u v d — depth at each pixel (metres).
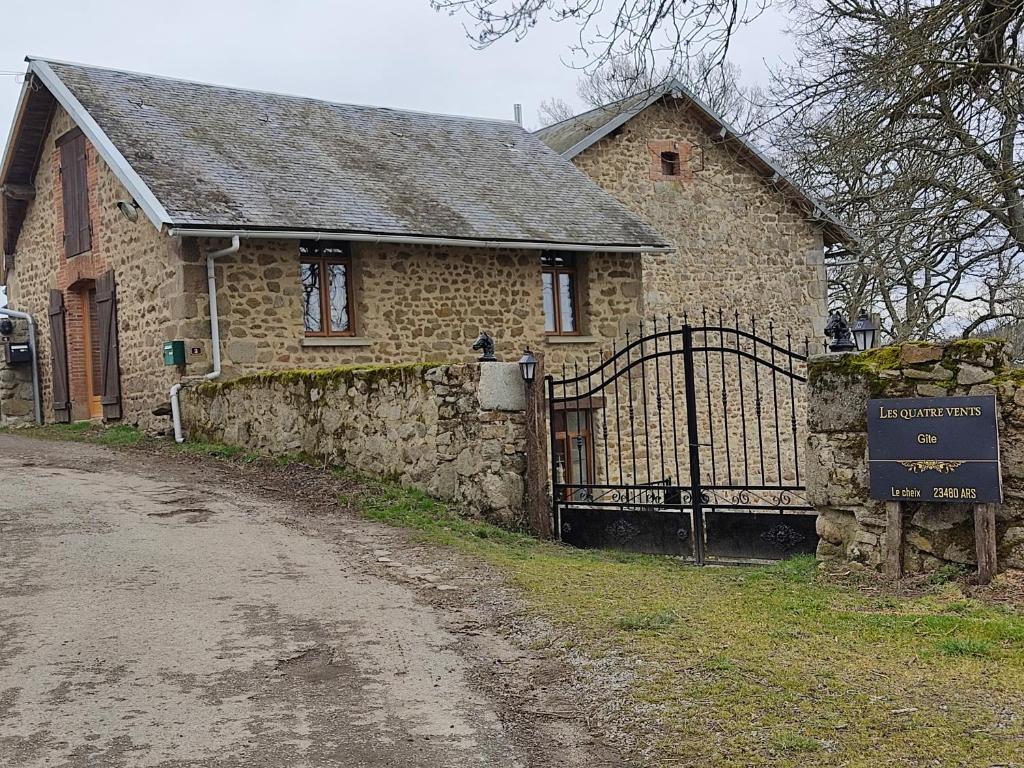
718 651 5.02
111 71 15.24
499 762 3.91
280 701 4.54
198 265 12.59
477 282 14.92
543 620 5.74
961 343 6.43
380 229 13.45
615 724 4.22
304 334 13.48
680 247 18.34
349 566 7.09
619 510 8.83
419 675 4.89
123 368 14.32
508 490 9.10
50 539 7.61
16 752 4.00
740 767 3.73
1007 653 4.88
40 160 16.78
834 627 5.46
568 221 15.84
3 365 17.23
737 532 8.13
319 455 10.69
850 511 6.95
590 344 16.02
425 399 9.54
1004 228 11.00
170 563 7.00
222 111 15.37
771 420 18.89
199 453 11.63
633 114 15.69
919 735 3.90
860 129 9.87
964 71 9.40
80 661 5.04
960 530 6.39
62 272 16.12
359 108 17.36
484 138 18.03
